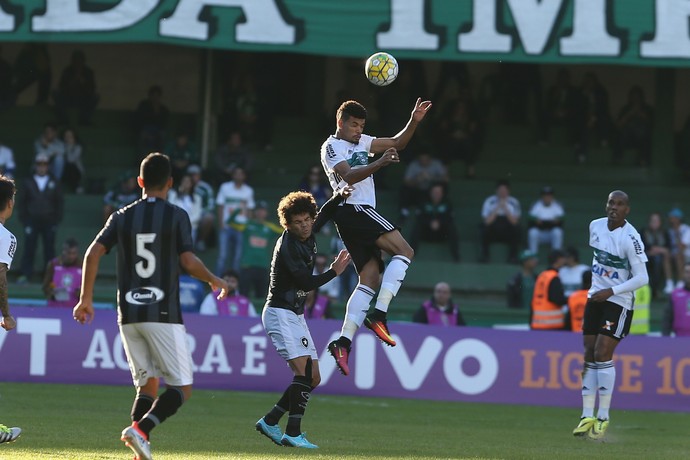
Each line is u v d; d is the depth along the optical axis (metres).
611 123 75.81
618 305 36.03
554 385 47.00
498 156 76.38
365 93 78.56
